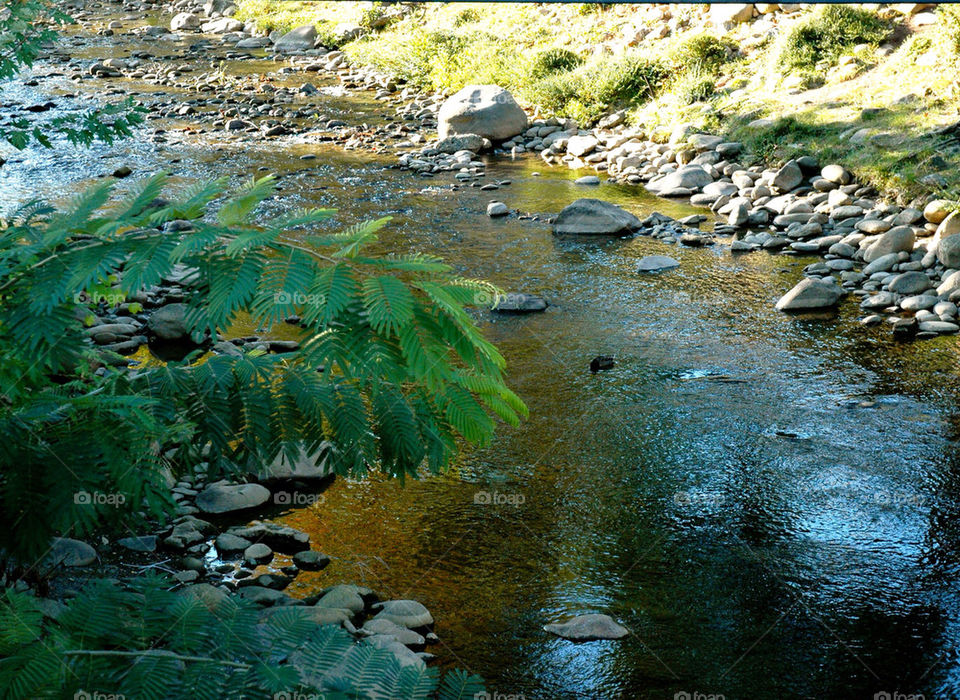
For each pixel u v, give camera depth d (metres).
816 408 6.90
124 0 28.03
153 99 17.05
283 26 22.92
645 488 5.88
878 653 4.48
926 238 10.07
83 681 2.11
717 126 13.85
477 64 17.97
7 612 2.26
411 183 12.75
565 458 6.21
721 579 5.02
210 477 2.80
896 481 5.97
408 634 4.38
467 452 6.25
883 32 14.34
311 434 2.79
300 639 2.27
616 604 4.80
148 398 2.73
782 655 4.45
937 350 7.86
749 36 16.03
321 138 15.01
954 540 5.38
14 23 4.41
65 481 2.62
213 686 2.11
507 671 4.27
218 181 2.78
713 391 7.15
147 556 4.92
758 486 5.92
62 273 2.54
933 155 11.26
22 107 15.70
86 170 12.61
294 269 2.48
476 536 5.34
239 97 17.52
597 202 11.05
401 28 21.66
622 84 15.80
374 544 5.24
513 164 14.05
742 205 11.17
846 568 5.13
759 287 9.30
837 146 12.24
